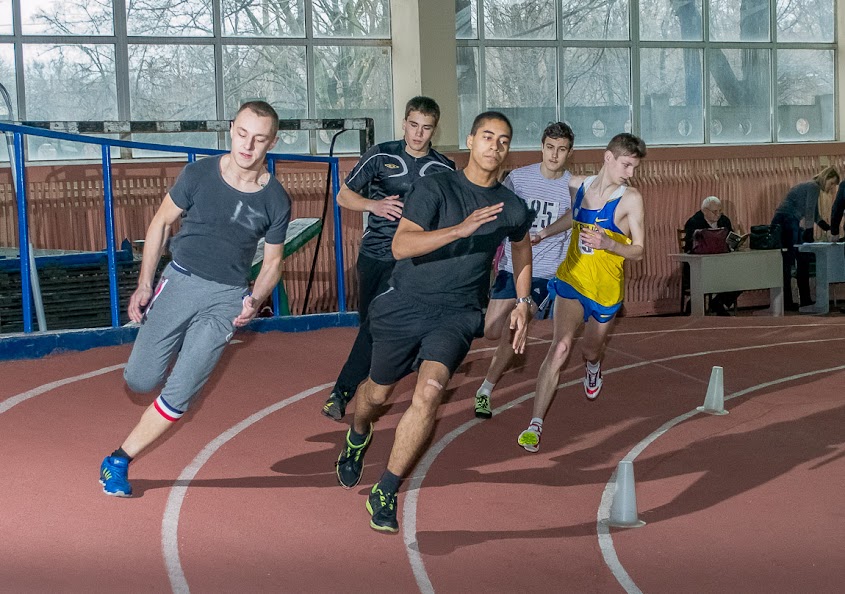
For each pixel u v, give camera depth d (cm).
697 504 530
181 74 1393
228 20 1411
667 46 1645
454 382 789
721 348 962
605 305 605
